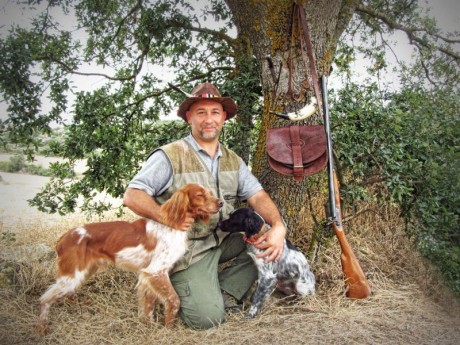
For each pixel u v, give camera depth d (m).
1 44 4.09
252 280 3.43
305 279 3.40
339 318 3.11
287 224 3.93
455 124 3.99
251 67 4.24
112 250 3.03
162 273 3.02
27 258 3.89
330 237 4.10
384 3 5.39
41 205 4.67
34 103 4.24
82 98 4.62
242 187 3.41
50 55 4.65
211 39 5.34
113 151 4.69
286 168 3.26
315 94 3.34
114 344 2.80
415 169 3.80
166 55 5.32
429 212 3.78
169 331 2.95
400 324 3.03
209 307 3.03
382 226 4.54
